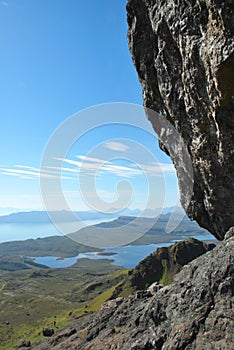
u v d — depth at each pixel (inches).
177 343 555.5
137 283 6535.4
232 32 642.8
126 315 817.5
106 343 718.5
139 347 628.4
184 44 798.5
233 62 658.8
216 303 587.8
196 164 982.4
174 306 667.4
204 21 724.0
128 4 1010.1
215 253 711.7
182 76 852.0
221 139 821.9
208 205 1023.6
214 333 530.6
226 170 877.2
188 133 957.8
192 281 684.1
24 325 6569.9
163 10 852.0
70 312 6914.4
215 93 754.2
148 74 1055.6
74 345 800.3
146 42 1012.5
